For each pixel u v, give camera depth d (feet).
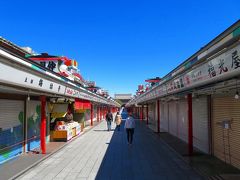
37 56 57.93
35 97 49.93
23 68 25.38
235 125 32.24
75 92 55.72
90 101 91.61
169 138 63.41
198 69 25.22
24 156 40.81
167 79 43.21
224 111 35.55
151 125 108.27
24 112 44.65
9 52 21.79
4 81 22.08
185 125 56.90
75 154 43.45
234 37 16.78
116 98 389.80
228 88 30.01
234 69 17.10
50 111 58.85
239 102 31.07
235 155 32.32
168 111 78.23
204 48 22.81
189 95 40.91
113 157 40.75
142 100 103.71
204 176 29.12
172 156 41.27
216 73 20.36
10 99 39.91
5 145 37.99
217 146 38.17
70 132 61.67
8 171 31.50
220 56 19.35
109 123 85.20
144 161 37.70
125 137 66.69
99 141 59.21
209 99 40.47
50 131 58.44
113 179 28.81
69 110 73.77
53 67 57.72
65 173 31.32
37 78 29.99
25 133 44.50
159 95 54.90
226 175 28.68
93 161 37.88
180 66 33.55
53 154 43.50
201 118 44.39
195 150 45.01
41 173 31.45
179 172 31.50
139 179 28.76
